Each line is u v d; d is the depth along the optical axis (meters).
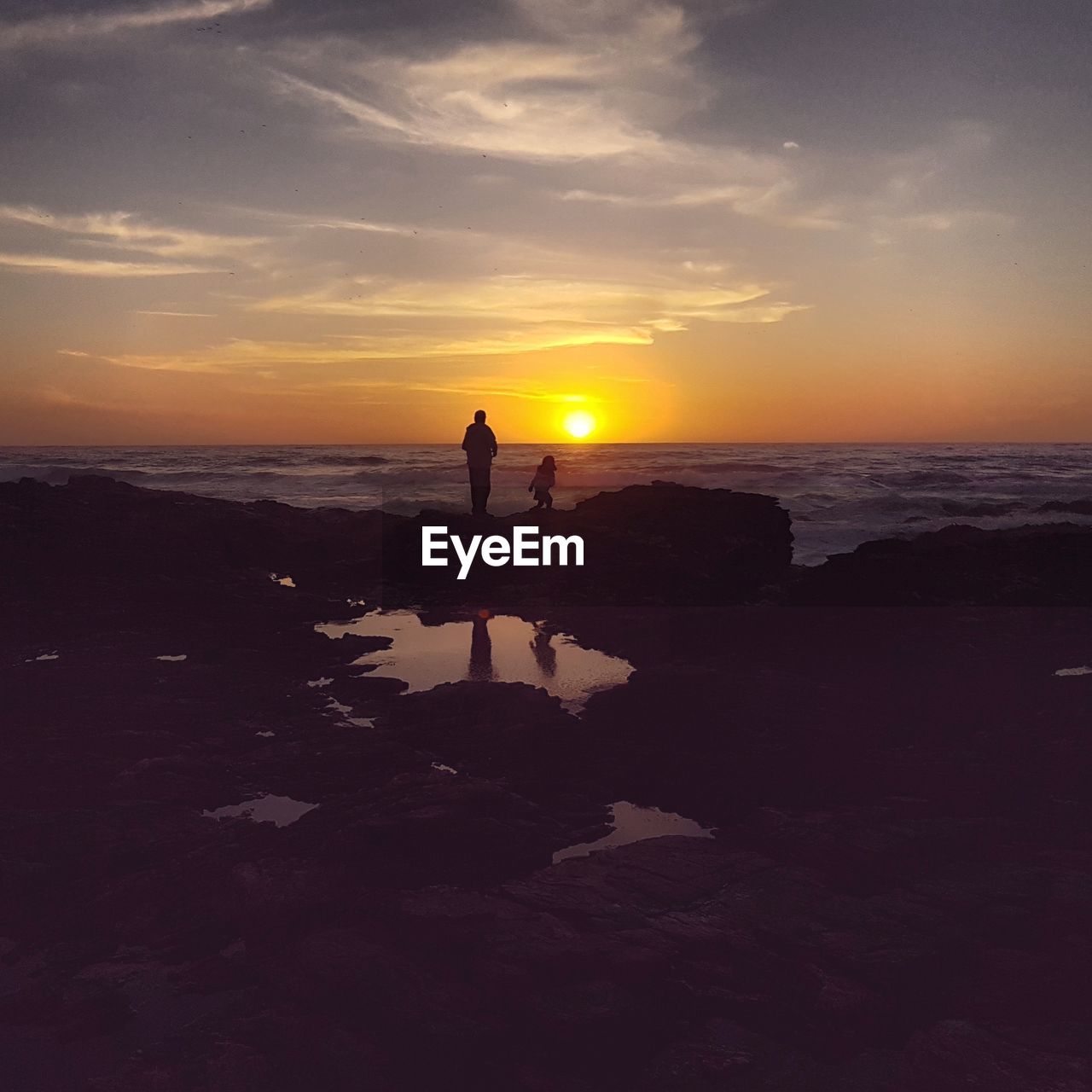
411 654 10.37
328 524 18.62
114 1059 3.79
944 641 9.20
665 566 14.03
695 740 7.13
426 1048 3.70
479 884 5.07
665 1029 3.86
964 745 6.78
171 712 7.86
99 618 11.18
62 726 7.43
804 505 32.34
